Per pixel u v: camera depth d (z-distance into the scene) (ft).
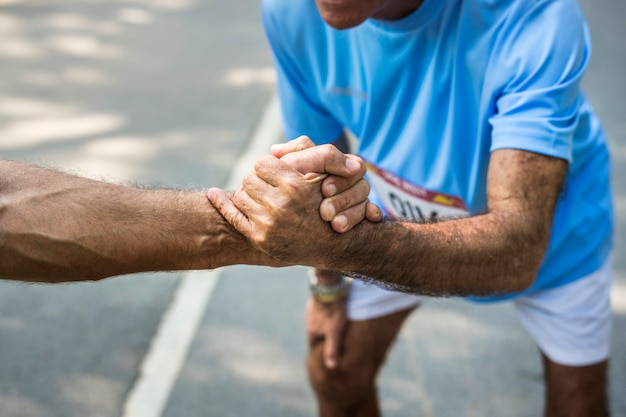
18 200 4.85
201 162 15.90
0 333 11.09
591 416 7.59
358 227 5.00
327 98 7.35
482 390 10.46
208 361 10.77
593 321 7.34
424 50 6.54
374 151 7.25
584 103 7.06
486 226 5.45
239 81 19.99
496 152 5.81
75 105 18.35
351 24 5.74
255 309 11.79
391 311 7.92
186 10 25.45
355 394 8.24
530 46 5.85
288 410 10.05
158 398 10.13
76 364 10.62
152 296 11.89
